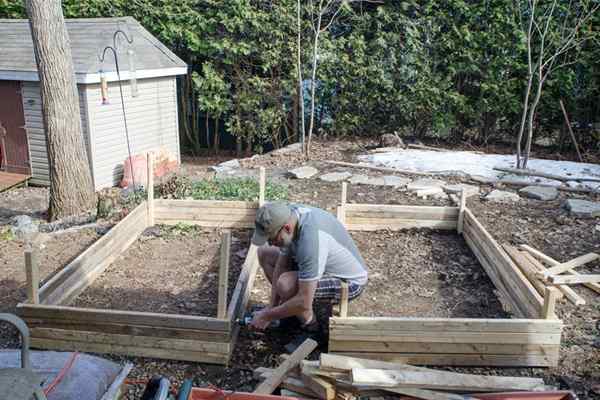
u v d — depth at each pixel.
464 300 4.43
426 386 3.01
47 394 2.33
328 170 8.72
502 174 8.30
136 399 3.19
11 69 9.01
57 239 5.84
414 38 10.55
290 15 10.59
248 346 3.74
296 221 3.43
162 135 10.33
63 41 6.53
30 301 3.66
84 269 4.53
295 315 3.59
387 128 11.40
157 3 10.86
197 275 4.90
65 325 3.60
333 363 3.09
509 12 9.98
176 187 6.91
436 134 11.33
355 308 4.26
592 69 9.76
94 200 7.14
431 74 10.74
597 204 6.71
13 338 3.78
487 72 10.45
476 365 3.49
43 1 6.32
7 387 1.69
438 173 8.33
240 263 5.16
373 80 10.88
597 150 10.20
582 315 4.16
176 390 2.98
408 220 5.96
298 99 11.37
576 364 3.51
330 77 11.11
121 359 3.57
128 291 4.55
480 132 11.08
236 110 11.40
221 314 3.49
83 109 8.56
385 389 2.99
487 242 4.91
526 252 5.31
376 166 8.86
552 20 9.69
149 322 3.52
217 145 12.28
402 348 3.46
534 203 7.01
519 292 4.00
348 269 3.63
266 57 10.85
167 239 5.77
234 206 6.02
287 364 3.21
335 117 11.41
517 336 3.42
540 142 11.00
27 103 9.20
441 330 3.43
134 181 8.23
